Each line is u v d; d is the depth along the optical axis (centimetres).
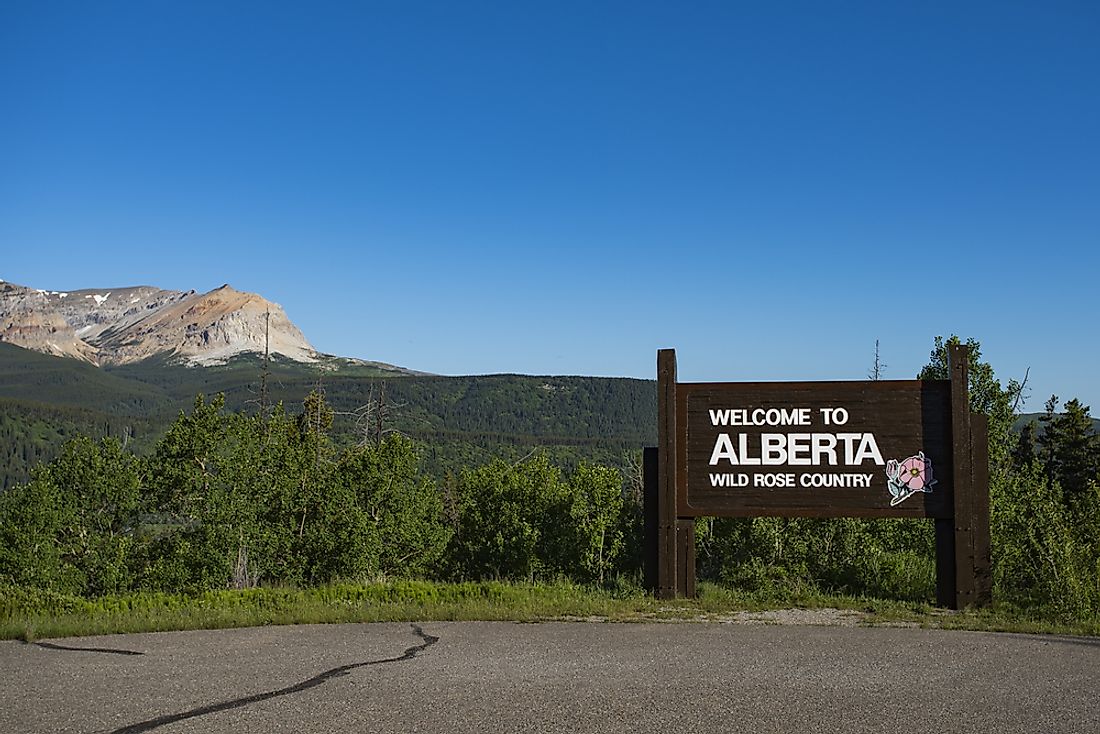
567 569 2036
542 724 667
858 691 768
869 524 1789
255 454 2780
